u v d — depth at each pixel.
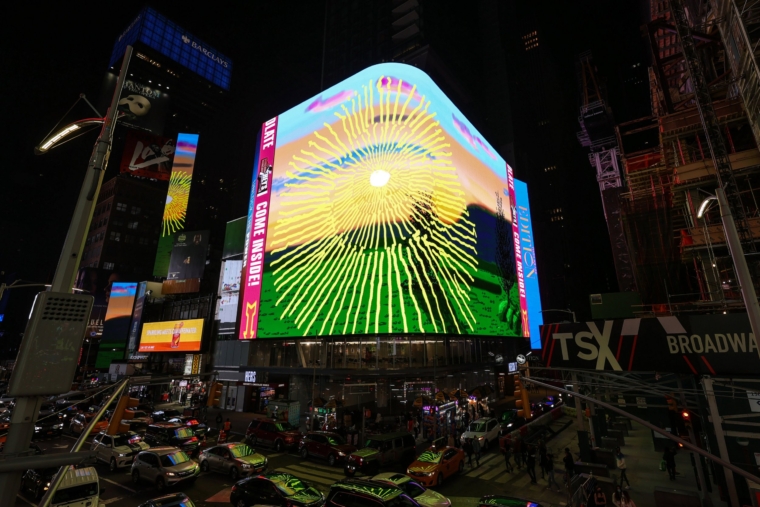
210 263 81.56
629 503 15.75
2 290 27.84
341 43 109.75
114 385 10.90
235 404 52.47
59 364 5.48
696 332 17.39
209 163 165.88
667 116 30.83
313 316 47.28
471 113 116.88
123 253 115.25
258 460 22.55
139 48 167.00
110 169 132.12
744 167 26.12
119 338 75.00
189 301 67.06
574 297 137.88
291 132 58.16
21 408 5.17
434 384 40.59
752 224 24.97
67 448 28.56
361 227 46.69
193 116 187.50
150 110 138.12
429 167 47.66
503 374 62.31
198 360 59.44
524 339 71.31
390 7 102.00
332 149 52.16
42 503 5.81
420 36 96.12
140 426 34.72
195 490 20.44
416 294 42.34
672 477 21.39
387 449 24.44
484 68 132.12
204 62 188.25
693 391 17.98
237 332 56.59
